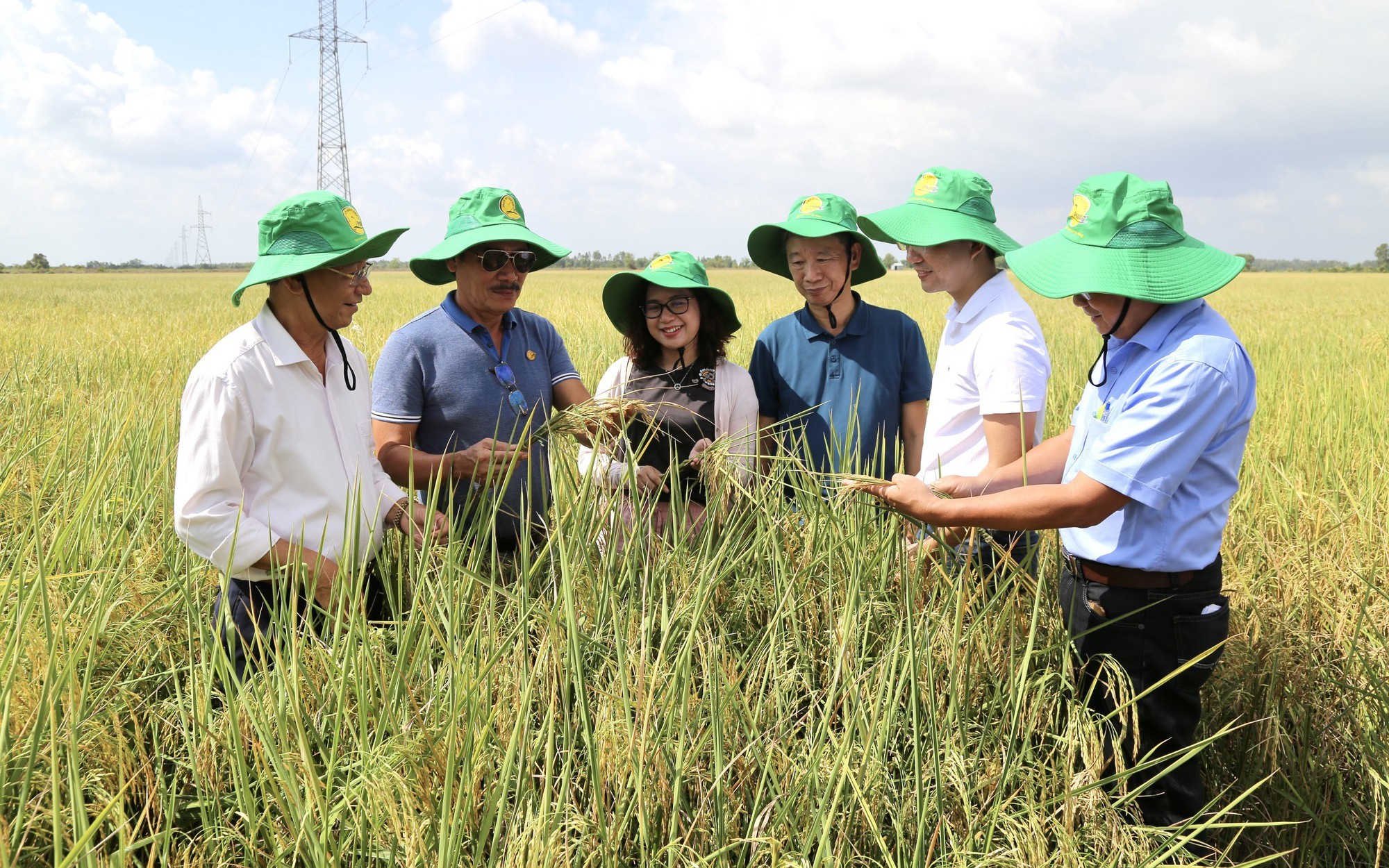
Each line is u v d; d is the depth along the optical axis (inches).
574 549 96.1
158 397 223.8
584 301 875.4
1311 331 561.6
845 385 137.9
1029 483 101.3
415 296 1147.9
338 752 80.6
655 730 77.5
